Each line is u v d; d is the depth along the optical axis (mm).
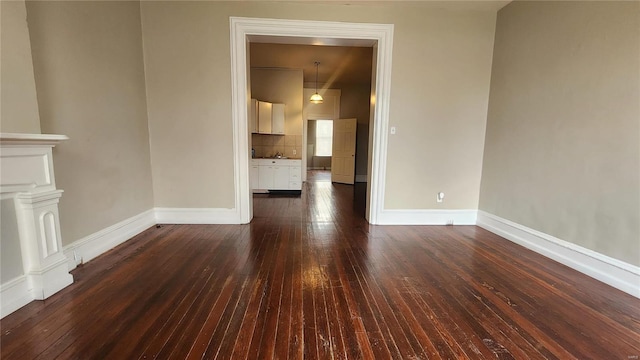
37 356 1504
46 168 2039
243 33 3578
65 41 2381
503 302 2109
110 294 2117
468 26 3723
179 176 3818
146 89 3611
